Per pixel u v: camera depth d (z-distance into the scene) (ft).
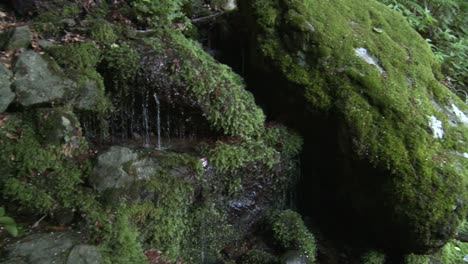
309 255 10.10
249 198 10.37
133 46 9.74
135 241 8.00
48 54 8.98
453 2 18.29
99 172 8.12
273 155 10.35
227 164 9.57
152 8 11.50
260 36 10.99
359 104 10.12
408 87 10.87
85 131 9.30
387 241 10.32
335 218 11.58
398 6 17.38
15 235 6.89
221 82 10.24
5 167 7.72
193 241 9.43
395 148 9.68
